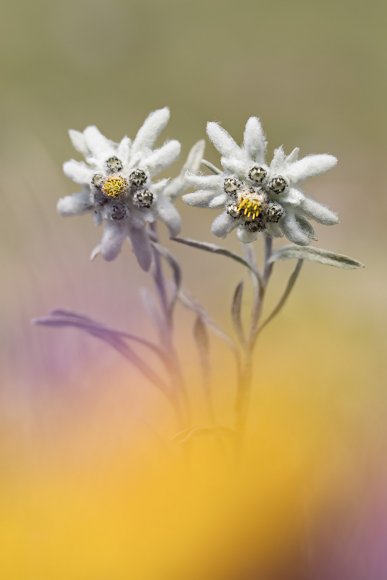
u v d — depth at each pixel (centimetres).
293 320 76
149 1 326
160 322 68
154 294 74
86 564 59
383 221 117
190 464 62
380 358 71
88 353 66
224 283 83
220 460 62
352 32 315
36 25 314
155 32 322
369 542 60
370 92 277
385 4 325
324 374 67
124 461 61
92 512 60
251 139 65
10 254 70
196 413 69
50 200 75
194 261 85
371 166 161
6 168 81
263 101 286
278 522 60
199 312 68
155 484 60
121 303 71
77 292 70
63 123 273
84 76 303
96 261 71
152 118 66
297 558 60
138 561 59
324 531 60
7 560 60
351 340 73
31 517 60
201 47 313
